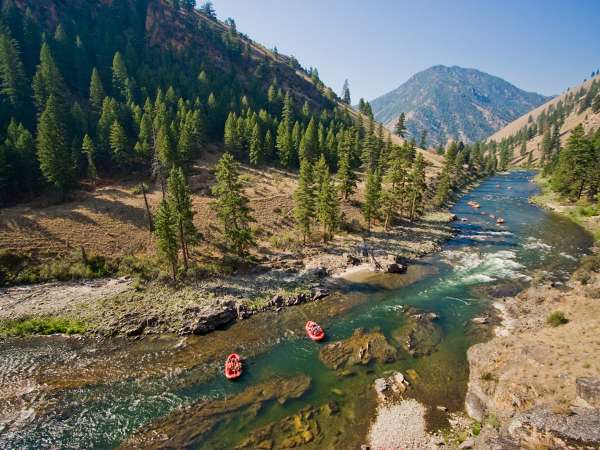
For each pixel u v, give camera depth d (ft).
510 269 178.29
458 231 246.47
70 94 342.23
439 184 338.75
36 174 223.10
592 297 120.57
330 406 89.66
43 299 141.28
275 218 231.91
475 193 397.19
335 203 208.95
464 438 78.07
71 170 220.23
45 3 459.73
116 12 529.04
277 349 115.24
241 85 507.71
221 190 176.96
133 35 484.74
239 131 327.88
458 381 98.12
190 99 375.45
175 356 111.24
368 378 100.12
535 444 62.49
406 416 86.02
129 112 306.35
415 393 93.86
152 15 577.02
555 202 316.81
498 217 286.05
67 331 122.62
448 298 149.38
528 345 97.09
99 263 167.53
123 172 274.16
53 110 246.68
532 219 276.62
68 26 442.50
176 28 586.86
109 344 116.98
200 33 611.06
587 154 291.58
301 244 207.41
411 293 154.81
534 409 72.59
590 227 241.35
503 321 128.77
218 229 205.67
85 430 82.53
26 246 166.71
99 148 266.16
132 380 99.81
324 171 257.55
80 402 91.09
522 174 588.09
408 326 126.93
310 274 171.83
